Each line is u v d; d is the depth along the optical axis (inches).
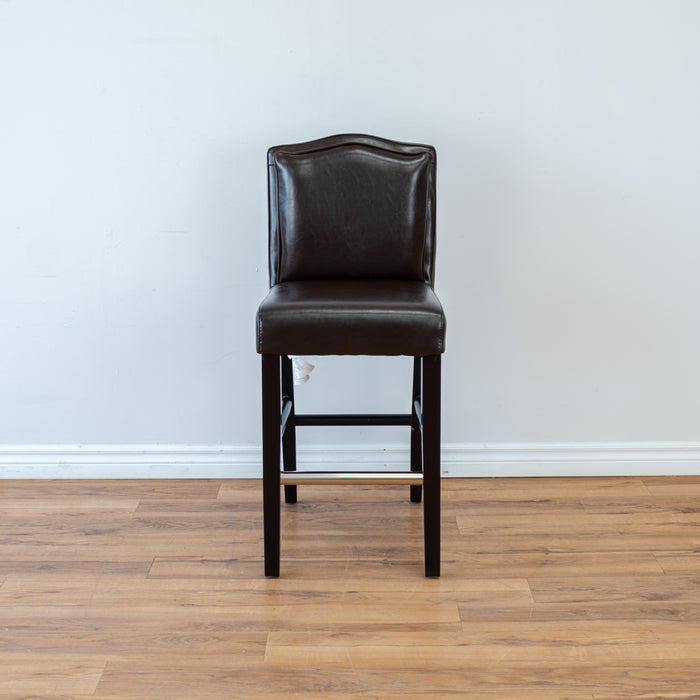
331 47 83.0
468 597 70.0
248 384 92.4
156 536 80.7
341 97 84.4
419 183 76.8
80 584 72.1
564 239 88.0
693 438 93.0
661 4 81.8
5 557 76.7
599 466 93.7
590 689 58.9
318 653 62.9
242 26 82.5
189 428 93.3
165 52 83.1
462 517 84.1
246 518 84.4
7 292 89.2
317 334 66.6
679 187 86.7
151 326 90.5
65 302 89.7
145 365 91.7
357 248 77.4
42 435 93.2
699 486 91.4
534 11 82.2
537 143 85.4
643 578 72.8
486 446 93.4
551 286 89.4
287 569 74.6
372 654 62.8
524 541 79.2
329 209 76.9
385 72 83.7
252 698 58.2
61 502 88.1
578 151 85.7
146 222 87.4
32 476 93.8
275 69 83.7
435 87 84.1
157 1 81.9
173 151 85.6
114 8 81.9
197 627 66.1
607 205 87.1
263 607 68.7
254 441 93.6
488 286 89.4
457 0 82.0
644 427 93.0
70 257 88.3
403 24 82.6
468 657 62.4
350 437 93.7
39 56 82.9
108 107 84.4
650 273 89.0
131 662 62.0
